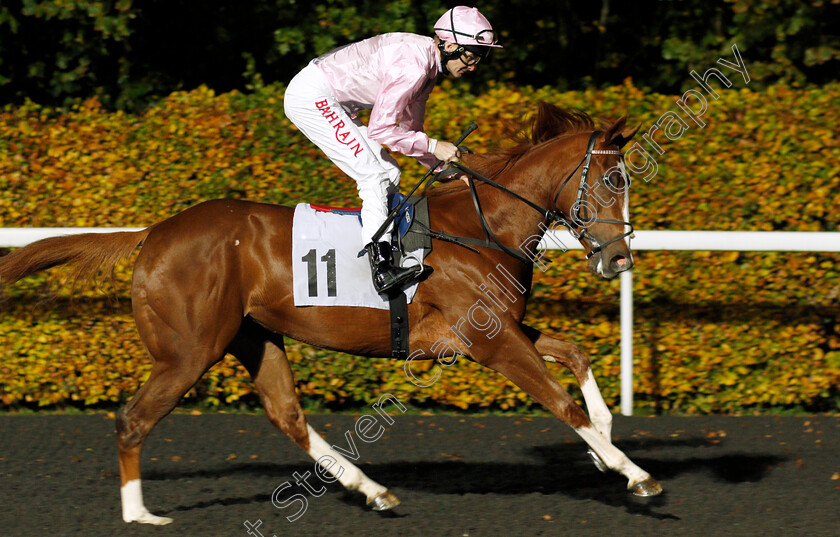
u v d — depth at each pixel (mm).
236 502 5266
